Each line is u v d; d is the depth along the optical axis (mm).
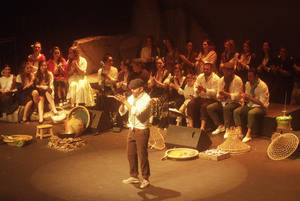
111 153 7559
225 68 8352
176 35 12922
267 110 8758
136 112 5840
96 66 12477
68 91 10109
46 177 6508
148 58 11359
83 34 13891
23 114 9680
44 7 13539
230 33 12344
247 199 5633
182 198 5699
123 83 9625
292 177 6344
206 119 8617
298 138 7156
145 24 13430
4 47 12805
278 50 11219
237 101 8352
